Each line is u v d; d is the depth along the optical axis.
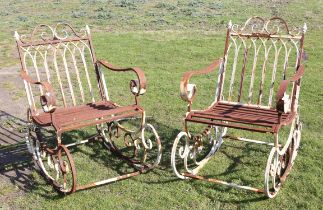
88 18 13.17
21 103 6.10
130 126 5.05
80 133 4.90
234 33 4.38
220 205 3.48
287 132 4.73
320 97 5.85
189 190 3.70
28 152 4.51
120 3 15.59
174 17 12.73
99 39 9.95
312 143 4.44
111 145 4.44
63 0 17.22
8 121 5.39
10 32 11.46
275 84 6.50
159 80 6.81
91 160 4.28
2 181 3.94
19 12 15.03
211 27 11.17
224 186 3.73
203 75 7.06
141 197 3.61
